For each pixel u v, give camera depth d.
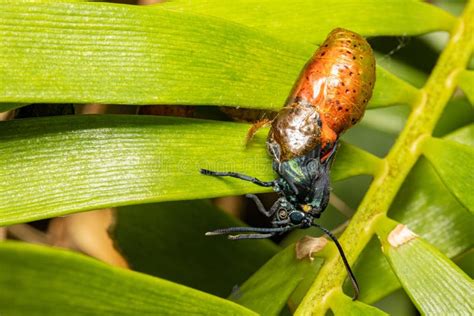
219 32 0.21
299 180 0.21
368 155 0.22
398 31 0.22
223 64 0.21
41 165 0.20
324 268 0.21
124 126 0.20
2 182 0.20
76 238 0.25
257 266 0.23
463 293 0.20
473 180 0.21
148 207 0.23
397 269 0.20
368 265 0.22
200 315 0.19
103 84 0.20
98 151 0.20
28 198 0.20
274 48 0.21
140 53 0.20
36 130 0.20
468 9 0.23
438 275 0.20
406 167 0.22
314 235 0.25
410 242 0.21
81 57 0.20
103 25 0.20
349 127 0.22
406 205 0.22
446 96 0.22
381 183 0.22
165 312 0.19
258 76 0.21
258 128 0.21
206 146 0.21
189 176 0.20
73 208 0.20
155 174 0.20
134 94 0.20
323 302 0.21
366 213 0.21
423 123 0.22
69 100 0.20
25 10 0.20
